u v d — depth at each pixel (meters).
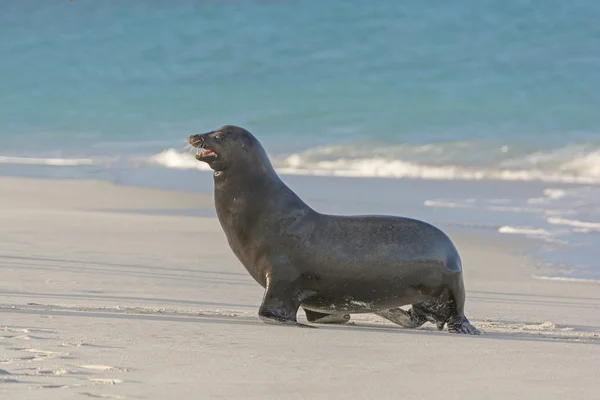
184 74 174.88
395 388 22.38
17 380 21.70
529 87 153.62
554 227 74.38
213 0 193.62
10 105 164.62
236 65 175.50
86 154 131.38
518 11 175.25
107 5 198.75
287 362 25.33
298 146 133.25
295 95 160.38
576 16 172.25
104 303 39.03
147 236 64.56
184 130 148.62
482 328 37.47
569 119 139.38
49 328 29.62
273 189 36.16
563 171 112.69
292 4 190.12
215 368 24.03
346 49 175.88
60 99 166.88
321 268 35.50
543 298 47.28
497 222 77.00
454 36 174.00
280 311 35.06
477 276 54.62
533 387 23.08
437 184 103.12
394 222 36.47
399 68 166.88
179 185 101.44
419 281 35.91
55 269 49.03
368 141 133.88
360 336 31.09
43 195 89.75
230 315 36.62
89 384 21.52
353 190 98.19
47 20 197.00
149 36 188.12
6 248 56.28
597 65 158.12
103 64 181.12
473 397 21.75
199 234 66.38
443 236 36.53
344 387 22.28
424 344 29.62
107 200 87.19
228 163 35.84
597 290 50.16
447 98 152.12
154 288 44.69
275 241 35.59
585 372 25.27
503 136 131.88
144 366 23.92
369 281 35.69
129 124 152.88
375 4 185.00
